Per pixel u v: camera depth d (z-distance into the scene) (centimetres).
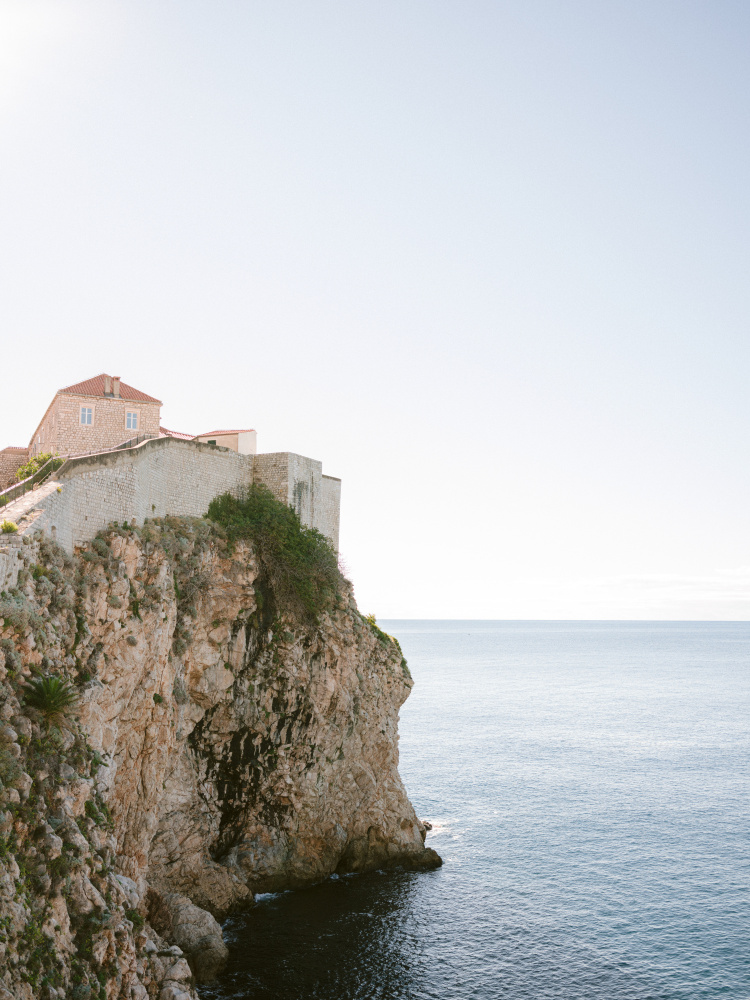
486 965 3959
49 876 2123
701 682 18462
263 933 4203
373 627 5938
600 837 6106
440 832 6203
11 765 2120
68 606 2970
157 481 4369
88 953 2194
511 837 6094
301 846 4962
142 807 3656
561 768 8512
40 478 3731
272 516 5222
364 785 5375
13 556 2542
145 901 3700
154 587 3756
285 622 4981
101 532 3616
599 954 4112
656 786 7712
